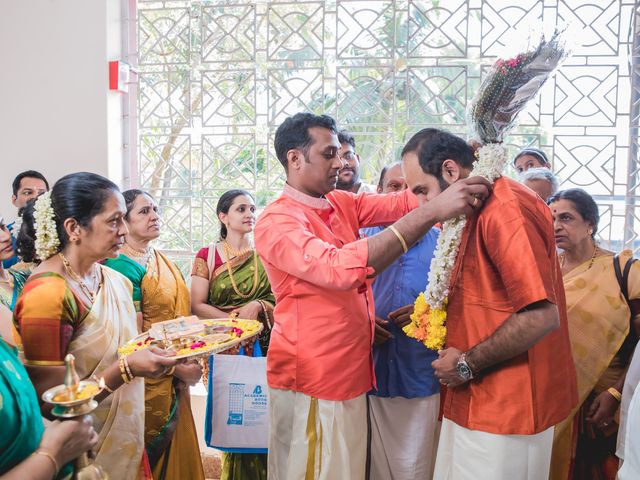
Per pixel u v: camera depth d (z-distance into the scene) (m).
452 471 1.53
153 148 3.61
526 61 1.39
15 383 1.01
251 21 3.45
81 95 3.48
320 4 3.36
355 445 1.71
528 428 1.37
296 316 1.70
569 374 1.50
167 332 1.85
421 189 1.53
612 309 2.05
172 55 3.55
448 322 1.53
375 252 1.46
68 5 3.46
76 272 1.61
